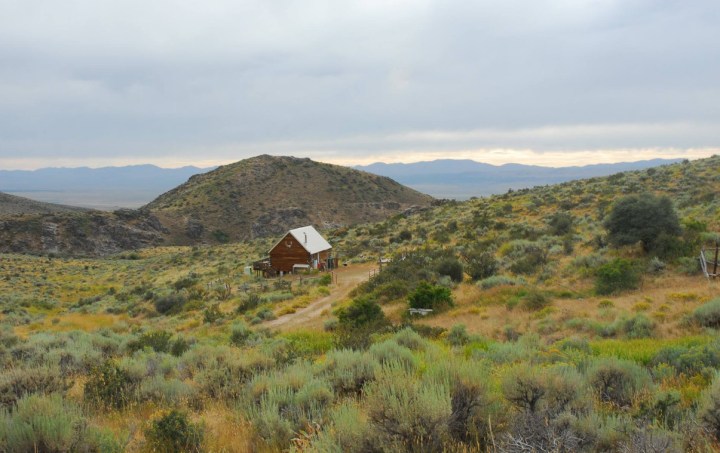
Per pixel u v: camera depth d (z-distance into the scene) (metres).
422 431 4.61
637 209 32.16
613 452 4.72
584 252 35.22
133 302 47.12
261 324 29.58
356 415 5.02
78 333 20.92
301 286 45.03
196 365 11.55
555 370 7.05
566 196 63.59
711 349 9.74
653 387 7.40
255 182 188.62
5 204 182.88
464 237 53.25
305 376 8.55
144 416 7.85
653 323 16.75
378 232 74.88
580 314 20.59
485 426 5.21
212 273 63.19
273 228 159.50
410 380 5.55
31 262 83.75
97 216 137.88
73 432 5.46
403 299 31.41
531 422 4.70
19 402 6.37
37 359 12.91
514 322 20.98
